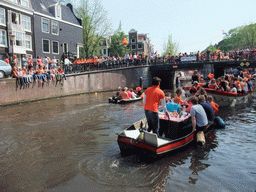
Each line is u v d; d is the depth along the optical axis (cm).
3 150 565
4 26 1844
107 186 374
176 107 616
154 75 2873
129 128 540
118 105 1277
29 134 707
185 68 2580
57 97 1745
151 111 476
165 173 418
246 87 1262
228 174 416
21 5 1984
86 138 651
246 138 627
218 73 3212
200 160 477
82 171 431
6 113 1078
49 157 511
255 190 362
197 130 594
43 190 368
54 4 2434
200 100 671
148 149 455
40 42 2253
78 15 3312
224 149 544
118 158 492
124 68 2477
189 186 373
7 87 1347
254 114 956
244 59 2422
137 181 389
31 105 1330
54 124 834
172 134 554
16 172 439
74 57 2739
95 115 990
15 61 1456
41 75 1579
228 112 1007
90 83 2117
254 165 455
